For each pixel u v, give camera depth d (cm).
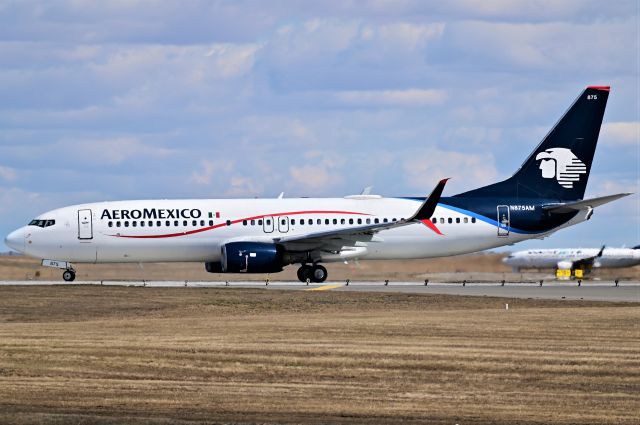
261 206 17550
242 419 6091
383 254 17712
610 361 7906
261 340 8975
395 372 7488
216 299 13212
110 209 17300
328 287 16188
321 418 6131
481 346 8631
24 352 8250
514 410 6356
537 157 18038
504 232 17850
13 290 14375
